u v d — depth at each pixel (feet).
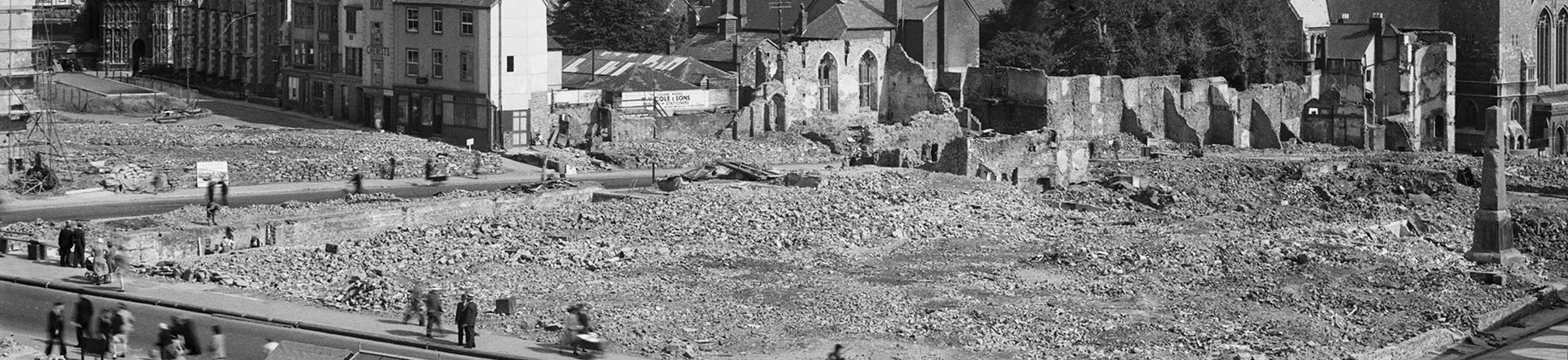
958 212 425.69
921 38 631.56
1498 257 379.76
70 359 253.03
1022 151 502.79
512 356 260.42
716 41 648.38
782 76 568.41
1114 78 618.85
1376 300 335.26
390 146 488.02
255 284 305.73
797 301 313.12
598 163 500.33
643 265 341.82
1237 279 345.31
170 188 417.69
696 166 500.74
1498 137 378.94
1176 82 631.56
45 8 655.35
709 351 274.36
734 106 568.41
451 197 403.95
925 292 325.62
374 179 451.53
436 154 478.18
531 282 320.70
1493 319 329.52
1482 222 382.01
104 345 248.93
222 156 455.63
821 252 365.61
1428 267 369.71
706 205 408.87
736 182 458.09
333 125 554.87
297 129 529.45
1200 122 634.02
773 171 479.82
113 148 464.24
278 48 625.82
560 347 267.39
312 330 274.16
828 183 453.99
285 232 355.15
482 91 512.22
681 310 301.22
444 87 524.52
